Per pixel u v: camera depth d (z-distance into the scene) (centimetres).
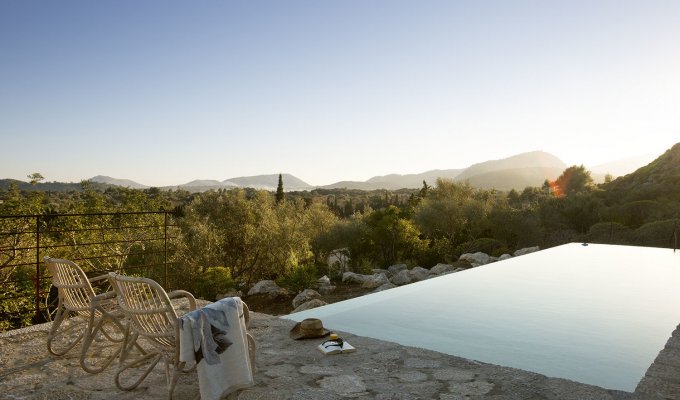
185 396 301
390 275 1877
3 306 1054
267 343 412
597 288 784
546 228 2509
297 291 1587
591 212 2620
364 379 324
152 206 1788
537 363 411
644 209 2514
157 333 276
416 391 302
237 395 296
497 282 852
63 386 317
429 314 598
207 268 1827
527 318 575
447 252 2214
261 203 2597
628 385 362
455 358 369
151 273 1557
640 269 999
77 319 411
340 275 1838
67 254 1216
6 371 345
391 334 503
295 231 2134
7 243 1084
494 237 2366
